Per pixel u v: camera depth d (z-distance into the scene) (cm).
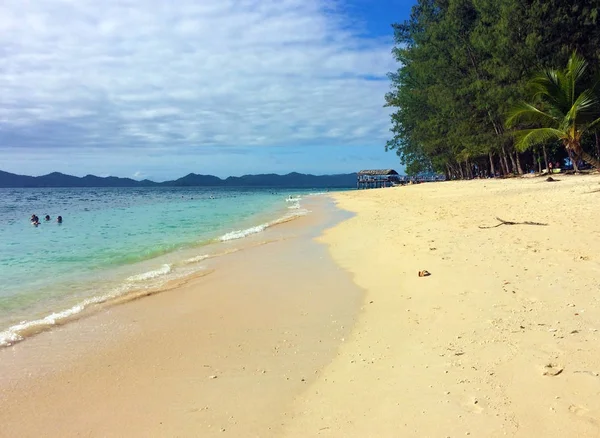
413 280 771
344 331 581
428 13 4731
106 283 911
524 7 2916
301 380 445
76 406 414
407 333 539
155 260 1162
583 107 1797
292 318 648
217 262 1103
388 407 373
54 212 3306
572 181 2433
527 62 2975
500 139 3659
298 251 1224
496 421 334
